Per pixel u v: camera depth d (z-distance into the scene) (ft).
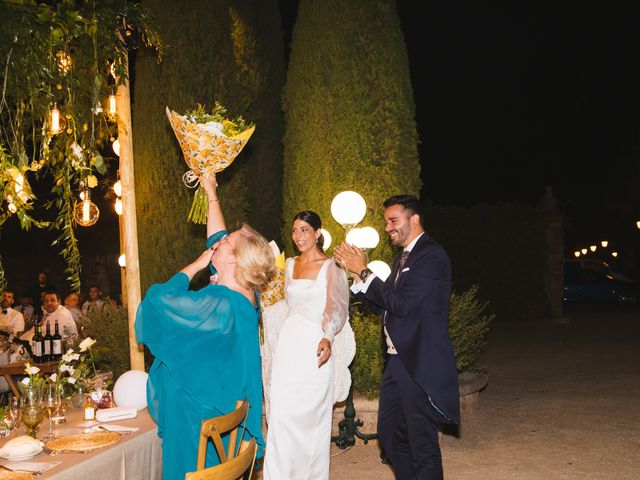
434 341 13.78
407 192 23.00
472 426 23.25
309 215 15.88
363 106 22.76
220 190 23.41
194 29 22.97
